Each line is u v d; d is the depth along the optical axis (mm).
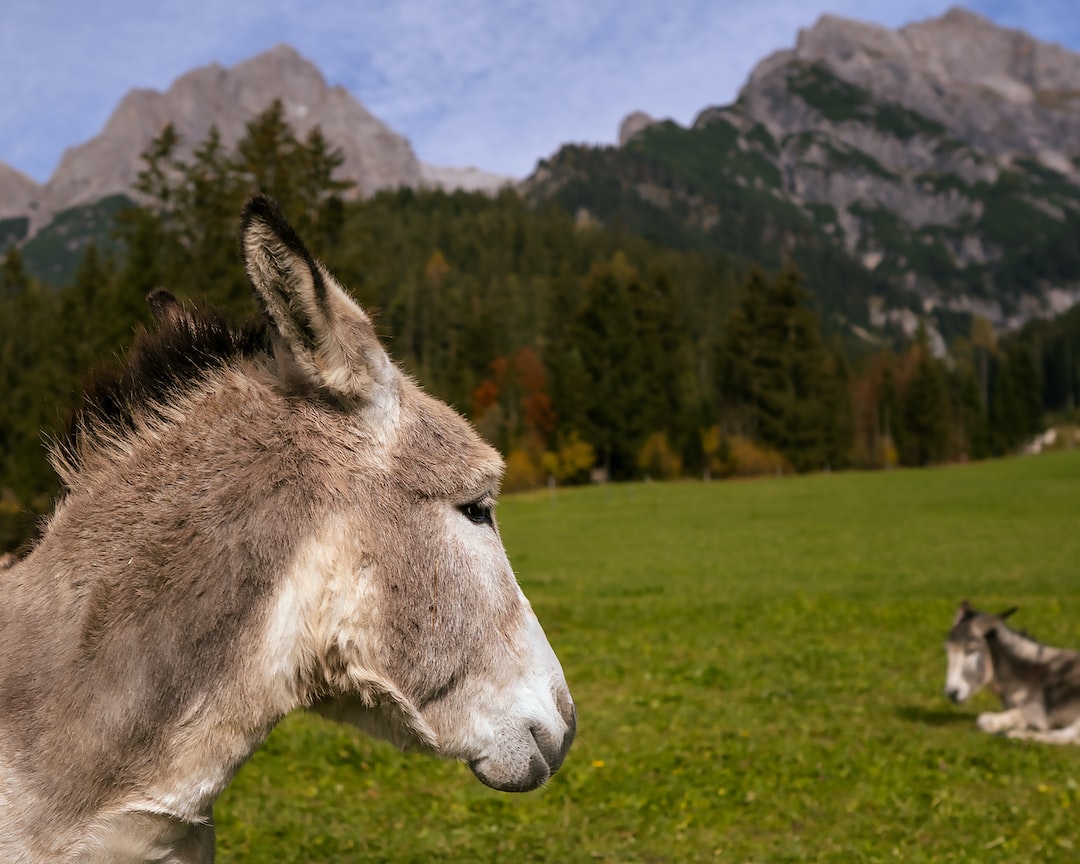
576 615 17219
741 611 17578
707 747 8461
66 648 2383
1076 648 13461
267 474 2475
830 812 6789
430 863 5609
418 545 2518
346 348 2484
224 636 2373
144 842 2352
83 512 2541
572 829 6273
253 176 37188
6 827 2254
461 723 2557
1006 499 49469
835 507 49750
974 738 9133
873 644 14117
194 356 2689
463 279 158125
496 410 84812
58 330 44344
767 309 96250
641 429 86812
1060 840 6195
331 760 7789
